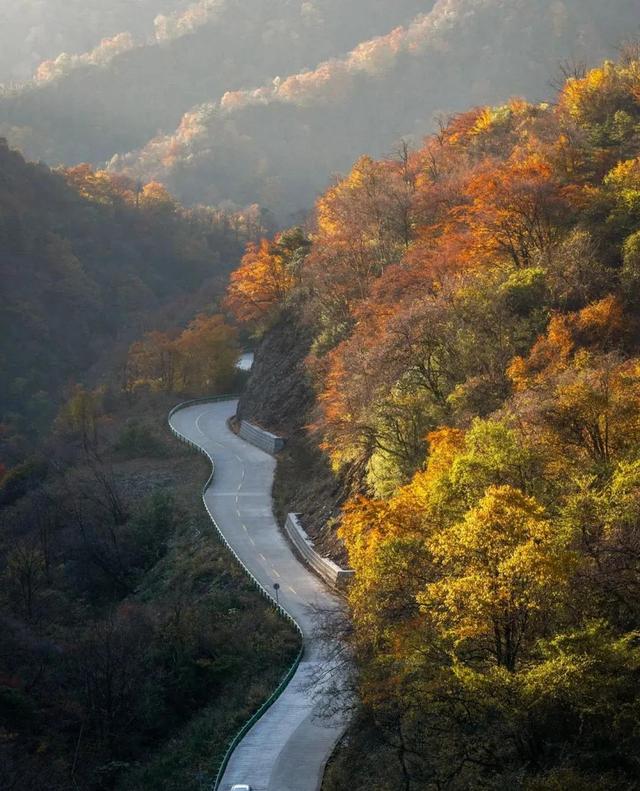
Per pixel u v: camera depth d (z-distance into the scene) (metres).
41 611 69.25
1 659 57.25
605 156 79.44
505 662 31.27
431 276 70.25
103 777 48.22
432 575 34.16
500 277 63.44
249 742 45.72
